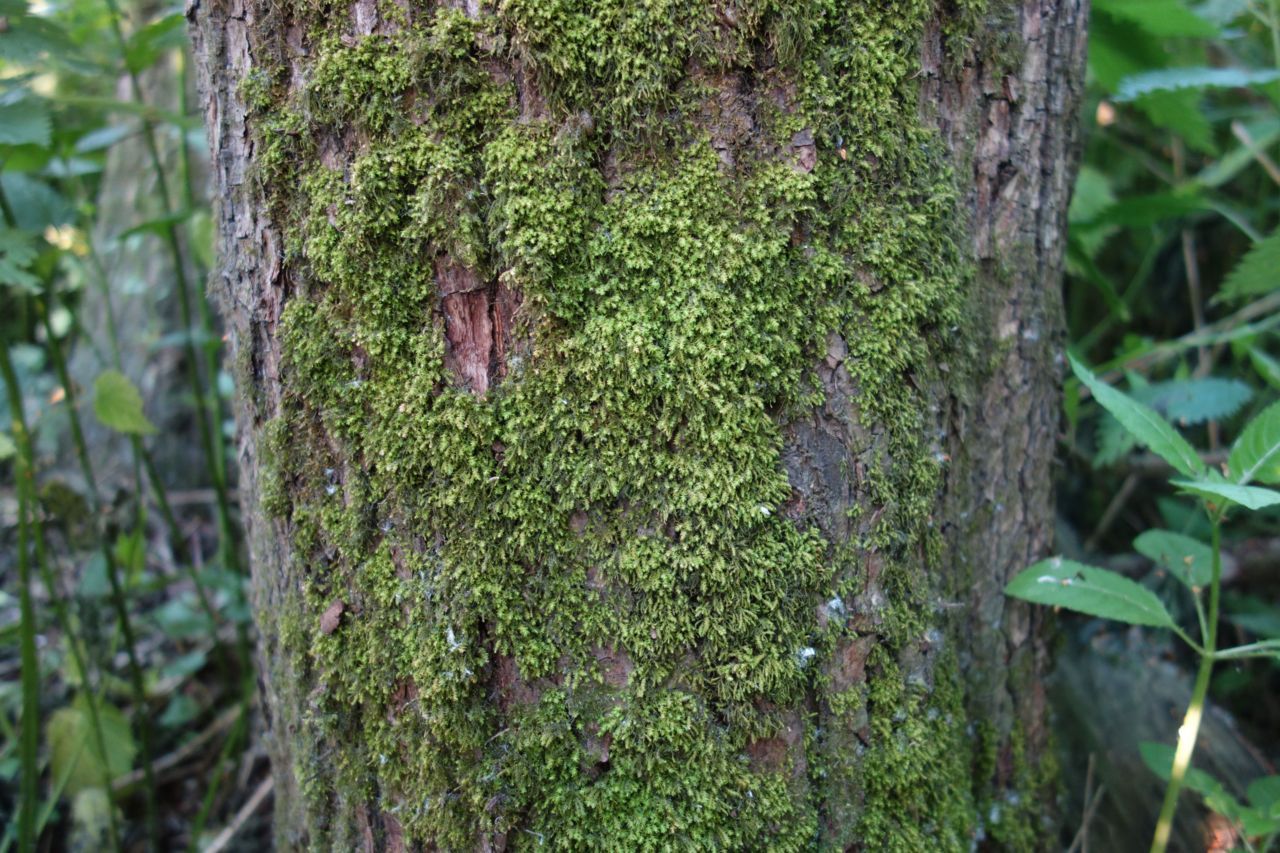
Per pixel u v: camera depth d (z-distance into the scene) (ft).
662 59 2.15
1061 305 2.60
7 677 3.48
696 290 2.19
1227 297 3.00
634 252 2.19
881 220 2.25
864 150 2.23
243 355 2.39
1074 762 2.91
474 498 2.22
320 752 2.41
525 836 2.26
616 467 2.21
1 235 2.70
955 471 2.43
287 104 2.23
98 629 3.17
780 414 2.24
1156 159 4.21
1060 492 3.72
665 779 2.24
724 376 2.20
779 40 2.16
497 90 2.17
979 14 2.30
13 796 3.25
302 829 2.51
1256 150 3.38
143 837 3.25
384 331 2.23
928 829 2.40
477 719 2.25
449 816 2.27
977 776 2.56
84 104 2.94
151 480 3.36
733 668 2.23
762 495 2.22
